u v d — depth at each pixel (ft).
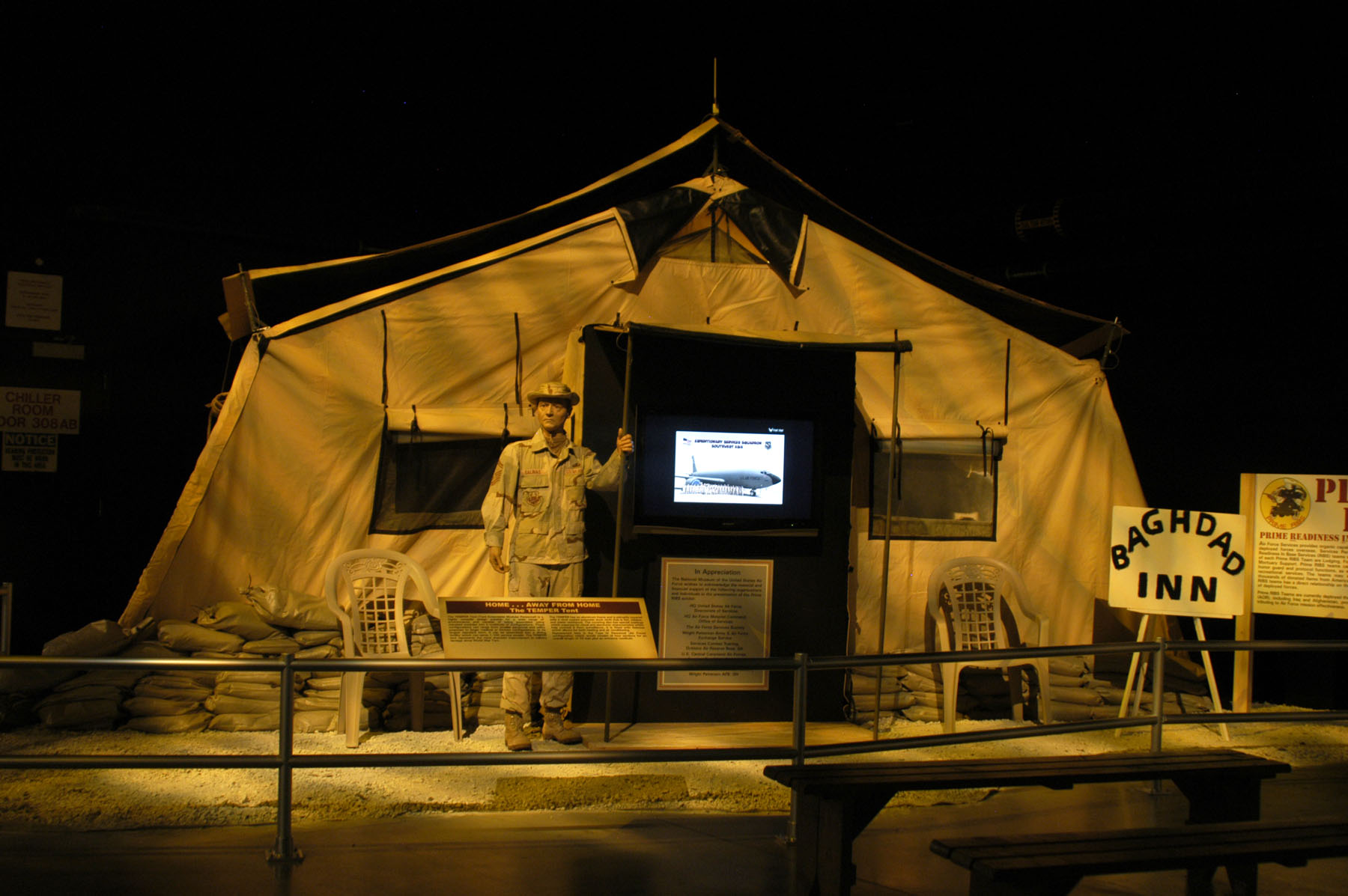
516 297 22.06
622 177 22.95
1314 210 25.67
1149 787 17.25
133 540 27.81
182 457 28.53
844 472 20.88
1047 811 15.75
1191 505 28.63
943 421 24.09
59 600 26.71
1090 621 24.40
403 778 16.05
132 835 13.38
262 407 20.49
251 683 18.94
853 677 21.63
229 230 29.35
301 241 30.45
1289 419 26.68
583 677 19.61
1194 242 28.22
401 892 11.64
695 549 20.17
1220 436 28.17
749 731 19.69
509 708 18.04
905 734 20.56
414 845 13.28
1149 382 30.01
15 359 26.43
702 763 17.71
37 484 26.61
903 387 23.99
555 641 16.57
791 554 20.54
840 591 20.75
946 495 24.03
